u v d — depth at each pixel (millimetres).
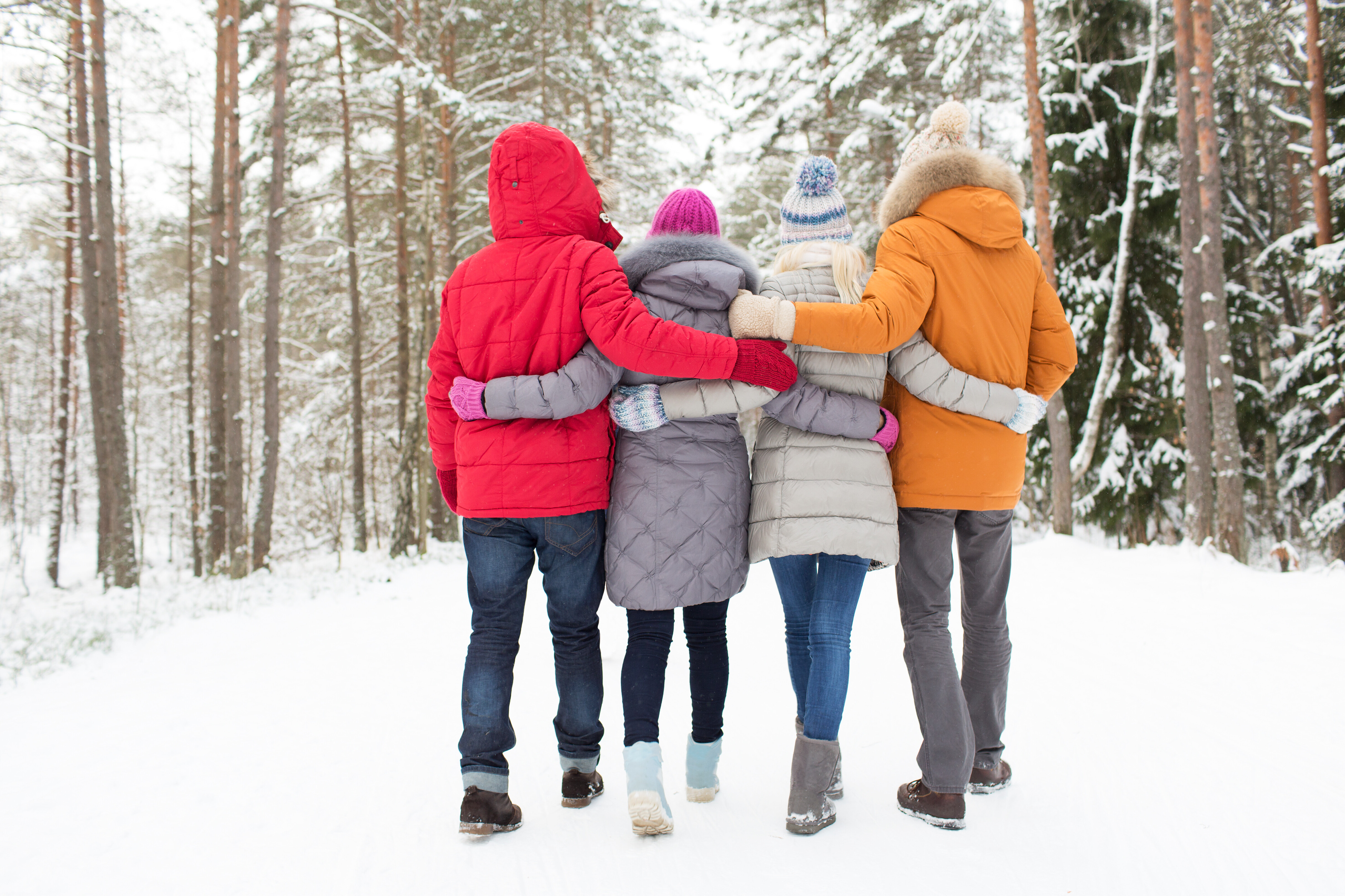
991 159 2537
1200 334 9453
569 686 2492
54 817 2520
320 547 19969
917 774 2721
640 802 2186
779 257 2686
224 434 13656
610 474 2529
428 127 16531
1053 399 11266
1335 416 13281
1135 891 1910
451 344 2494
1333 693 3459
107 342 12102
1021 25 13727
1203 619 4992
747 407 2344
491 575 2352
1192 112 9539
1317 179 12508
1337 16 13117
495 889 1979
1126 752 2871
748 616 5773
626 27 18078
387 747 3205
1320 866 2014
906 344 2441
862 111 14336
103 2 11531
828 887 1939
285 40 12414
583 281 2357
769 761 2906
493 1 15977
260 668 4879
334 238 17547
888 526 2338
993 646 2545
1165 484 12844
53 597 12266
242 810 2557
